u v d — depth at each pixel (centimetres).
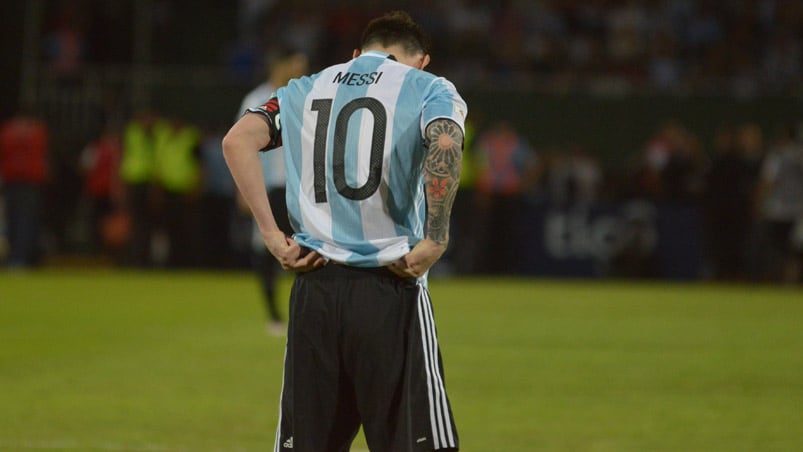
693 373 3150
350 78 1398
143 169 7400
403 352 1341
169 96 7956
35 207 7162
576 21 8856
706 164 7662
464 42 8588
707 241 7188
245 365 3234
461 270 7394
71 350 3531
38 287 6022
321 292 1359
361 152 1359
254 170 1380
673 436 2303
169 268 7594
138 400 2669
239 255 7612
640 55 8588
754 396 2781
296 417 1362
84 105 8075
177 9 9031
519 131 7856
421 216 1404
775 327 4388
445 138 1311
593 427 2397
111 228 7569
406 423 1324
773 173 6850
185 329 4131
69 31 8462
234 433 2300
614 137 7781
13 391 2780
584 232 7275
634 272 7219
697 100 7719
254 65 8425
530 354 3522
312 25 8788
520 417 2502
